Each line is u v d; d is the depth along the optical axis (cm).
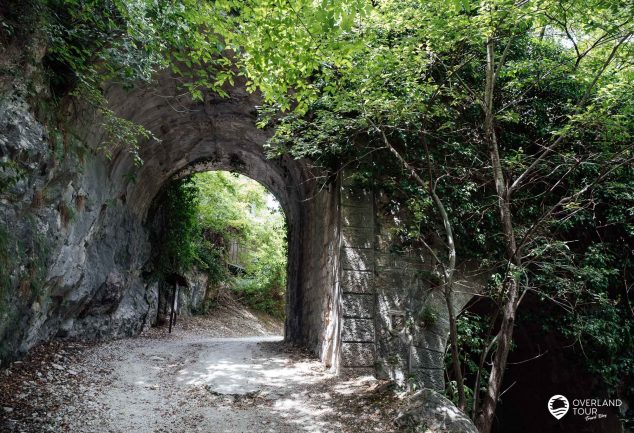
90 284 948
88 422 553
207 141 1272
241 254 2608
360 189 845
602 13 641
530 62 763
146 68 708
